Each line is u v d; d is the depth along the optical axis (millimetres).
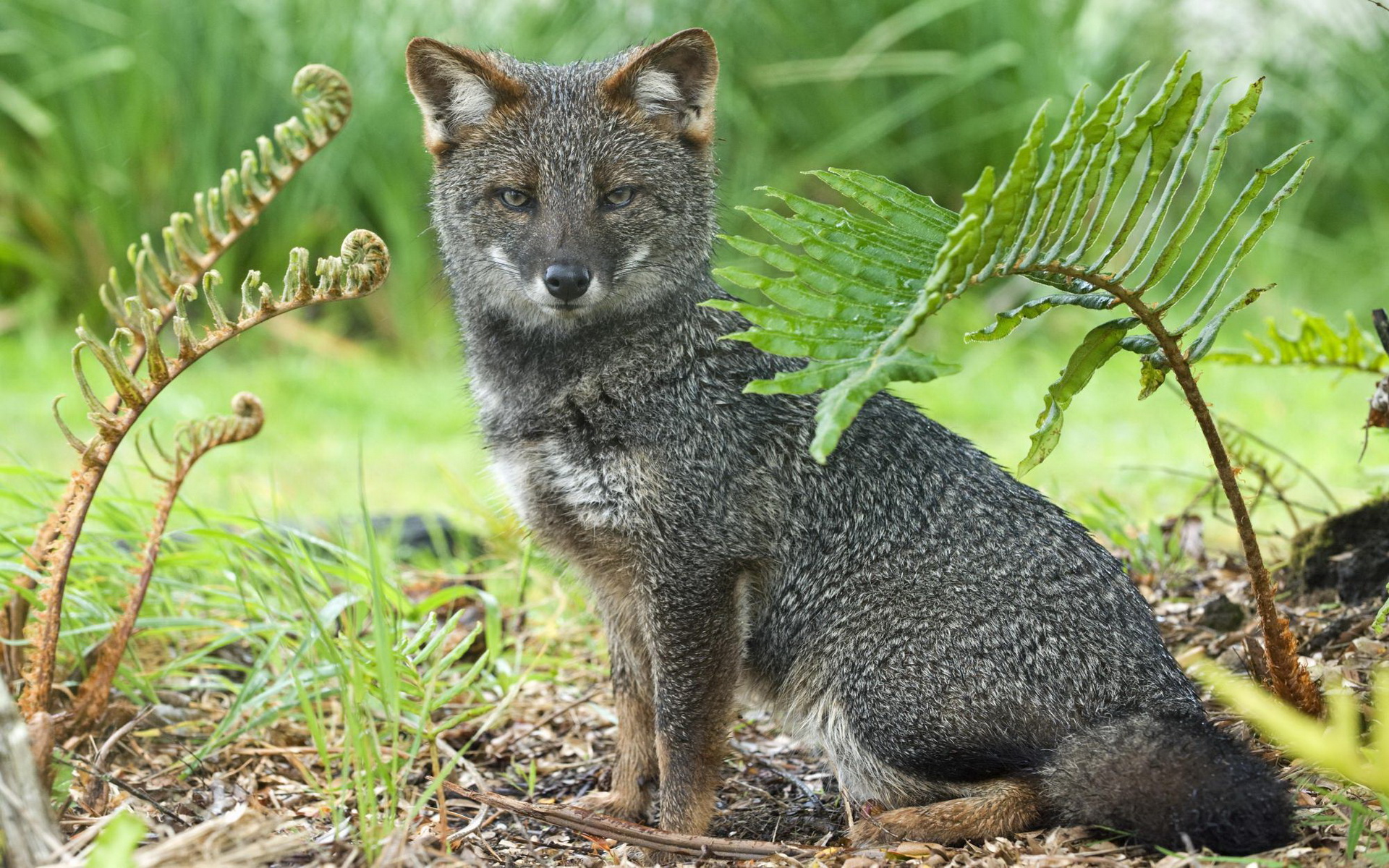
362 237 6746
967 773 6949
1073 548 7238
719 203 8961
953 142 22531
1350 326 8883
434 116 8500
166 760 8016
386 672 6484
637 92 8266
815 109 22875
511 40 22828
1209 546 10992
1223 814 5898
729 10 22688
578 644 10445
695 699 7512
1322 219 22391
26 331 22031
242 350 22031
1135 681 6883
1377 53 22219
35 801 4969
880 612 7285
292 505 13898
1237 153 21938
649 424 7691
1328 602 8883
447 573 11352
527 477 8039
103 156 22594
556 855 6840
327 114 6965
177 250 6965
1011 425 17562
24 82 23062
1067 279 6176
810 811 7707
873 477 7543
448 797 7535
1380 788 5531
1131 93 5621
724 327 8008
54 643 6633
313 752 8195
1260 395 17500
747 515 7629
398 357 22766
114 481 14297
